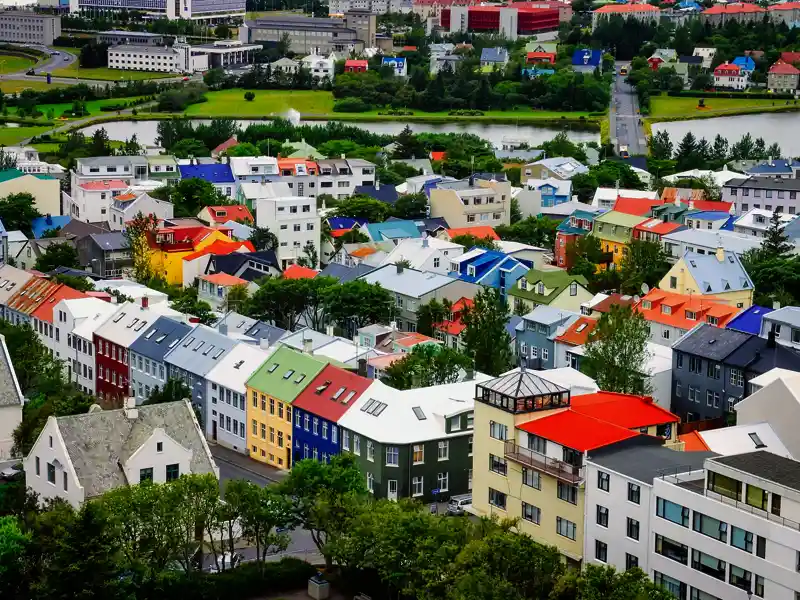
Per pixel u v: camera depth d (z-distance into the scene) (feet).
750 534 424.46
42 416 589.32
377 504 486.79
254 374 644.69
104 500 468.34
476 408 533.14
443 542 456.04
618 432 499.10
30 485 533.14
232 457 644.69
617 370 645.10
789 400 551.18
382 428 574.15
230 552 503.61
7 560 448.24
